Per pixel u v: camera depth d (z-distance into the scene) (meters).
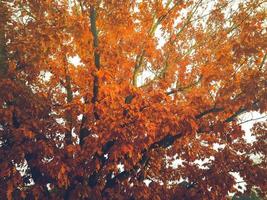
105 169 10.26
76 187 9.98
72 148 9.48
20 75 10.39
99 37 11.45
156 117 9.70
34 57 9.88
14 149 9.61
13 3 10.49
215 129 11.09
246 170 11.16
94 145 9.43
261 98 10.45
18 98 10.12
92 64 11.24
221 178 10.79
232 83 10.82
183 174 11.80
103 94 9.84
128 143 9.34
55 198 10.52
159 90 9.98
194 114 10.73
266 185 11.30
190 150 11.91
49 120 10.49
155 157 11.12
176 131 10.28
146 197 10.45
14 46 9.65
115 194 10.26
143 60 12.38
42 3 10.52
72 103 9.84
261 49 10.62
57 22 10.18
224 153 11.29
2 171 9.45
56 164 9.50
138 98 9.75
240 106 11.29
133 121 9.41
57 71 11.24
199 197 10.88
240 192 11.59
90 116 10.37
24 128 9.52
